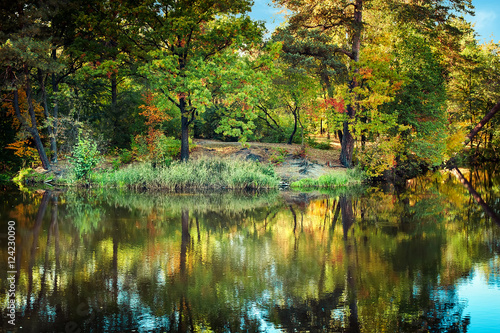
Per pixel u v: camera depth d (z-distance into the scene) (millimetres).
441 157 31234
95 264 9156
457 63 32344
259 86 26547
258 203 18984
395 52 30125
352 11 31281
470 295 7488
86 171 24766
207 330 6031
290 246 11016
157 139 28141
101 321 6297
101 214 15359
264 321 6371
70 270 8711
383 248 10828
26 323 6195
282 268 9031
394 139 27766
